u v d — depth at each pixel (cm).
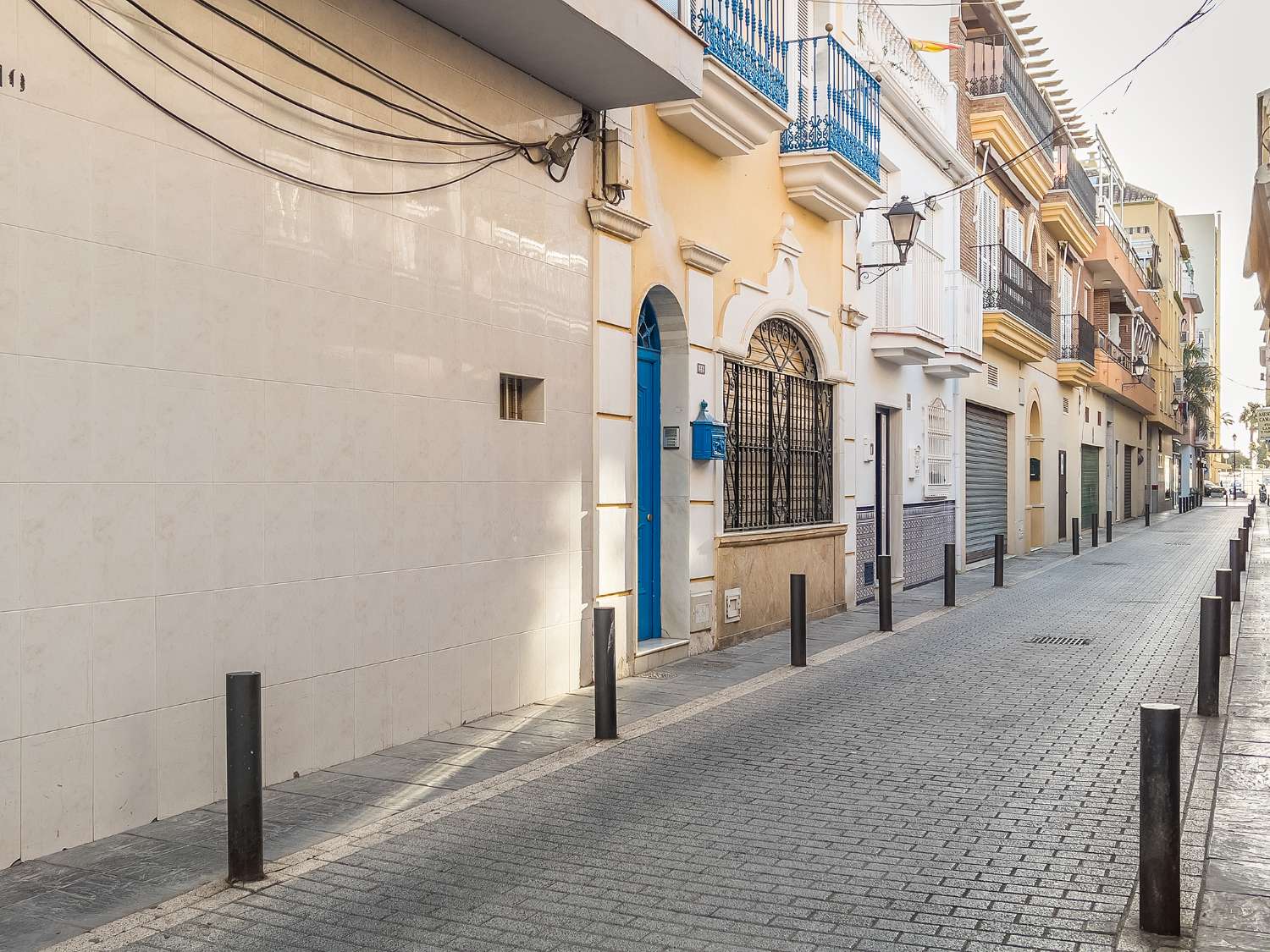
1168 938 409
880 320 1595
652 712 814
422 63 722
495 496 796
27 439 479
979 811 570
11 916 428
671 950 400
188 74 555
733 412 1177
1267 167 963
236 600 585
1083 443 3475
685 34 858
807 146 1282
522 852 505
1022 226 2581
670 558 1070
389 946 403
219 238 573
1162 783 414
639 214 984
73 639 500
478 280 776
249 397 591
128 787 529
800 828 541
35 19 480
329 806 576
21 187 475
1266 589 1694
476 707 779
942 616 1392
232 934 413
